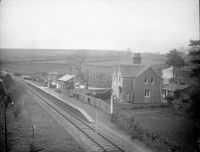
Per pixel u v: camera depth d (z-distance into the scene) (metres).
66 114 20.34
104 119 19.05
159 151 12.73
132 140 14.52
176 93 22.22
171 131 14.84
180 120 17.66
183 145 12.35
